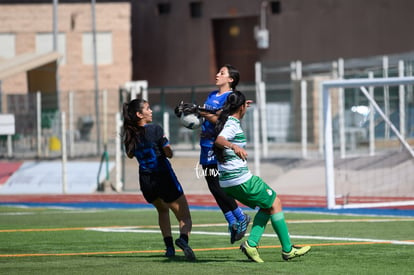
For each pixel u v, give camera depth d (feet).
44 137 247.70
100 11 399.44
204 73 424.46
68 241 100.83
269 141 237.66
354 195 185.47
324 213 141.79
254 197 74.38
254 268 72.90
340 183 198.39
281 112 236.43
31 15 400.26
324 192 192.95
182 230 79.71
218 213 146.00
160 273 70.03
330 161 149.38
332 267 73.72
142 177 80.23
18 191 220.02
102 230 115.55
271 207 75.61
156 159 79.92
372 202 165.78
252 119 240.12
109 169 228.22
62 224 126.21
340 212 143.23
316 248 89.15
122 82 399.44
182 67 430.61
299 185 203.62
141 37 443.73
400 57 285.43
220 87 88.69
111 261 79.20
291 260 78.64
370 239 98.78
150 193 80.38
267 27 410.11
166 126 224.12
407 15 378.12
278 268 72.90
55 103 248.32
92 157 242.99
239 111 75.20
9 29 400.88
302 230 111.14
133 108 80.18
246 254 76.48
